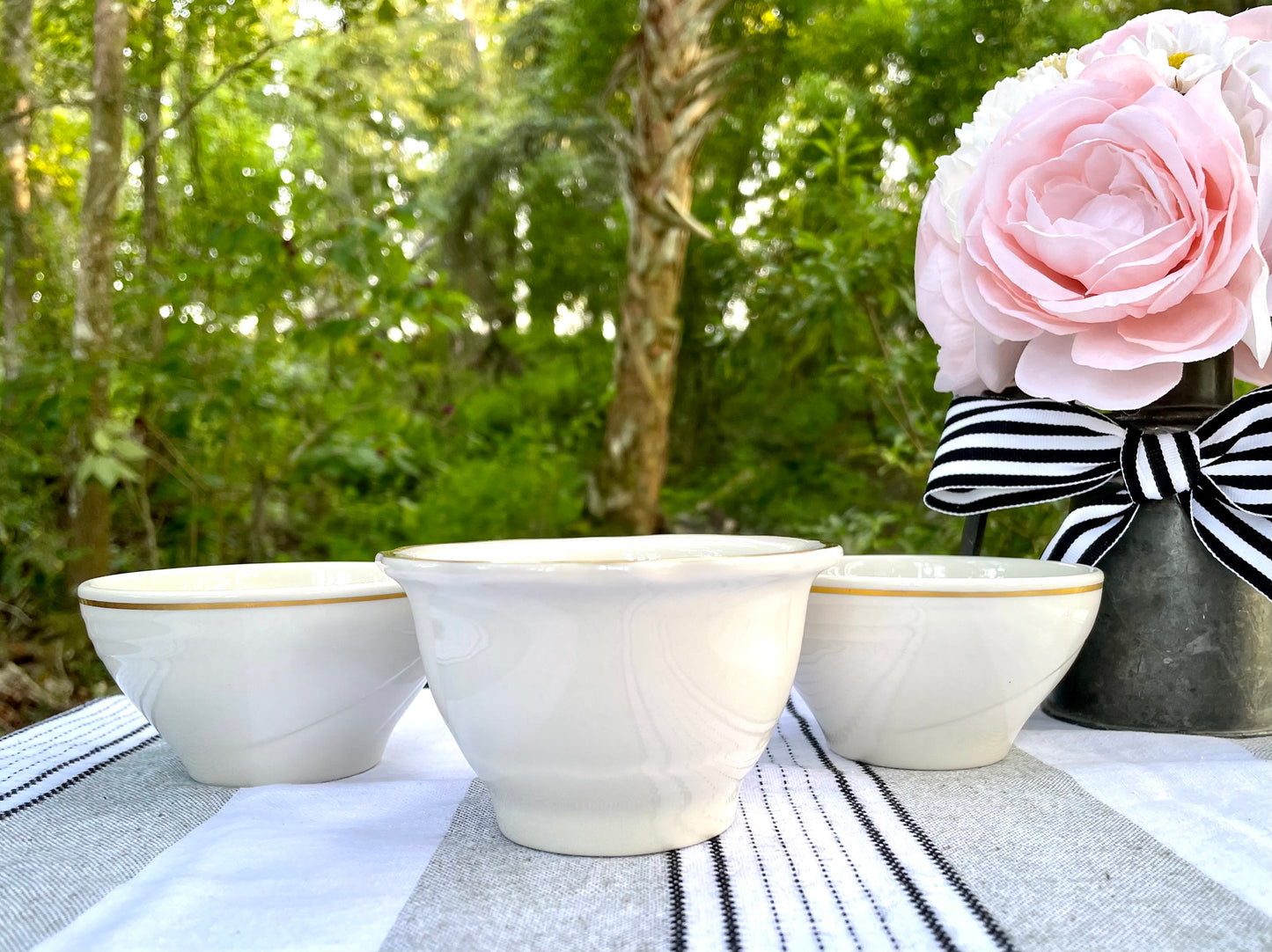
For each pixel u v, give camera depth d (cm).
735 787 31
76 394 166
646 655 26
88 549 180
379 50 279
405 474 271
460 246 379
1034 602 35
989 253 41
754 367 234
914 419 132
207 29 199
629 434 221
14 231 224
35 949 24
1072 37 135
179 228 232
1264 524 41
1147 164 38
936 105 181
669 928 25
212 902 26
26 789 37
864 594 36
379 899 26
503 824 31
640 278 215
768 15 217
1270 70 40
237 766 37
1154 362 38
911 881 28
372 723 38
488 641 27
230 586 42
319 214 243
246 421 204
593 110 252
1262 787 35
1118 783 36
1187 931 25
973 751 38
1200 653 43
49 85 222
